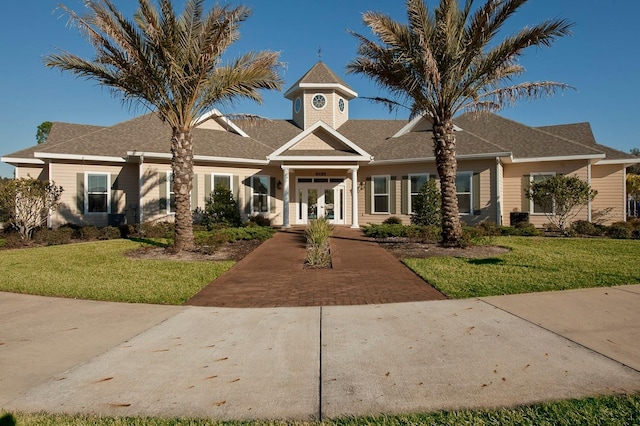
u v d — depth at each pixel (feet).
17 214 45.60
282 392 11.16
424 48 36.27
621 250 37.65
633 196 100.12
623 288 22.62
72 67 36.11
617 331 15.57
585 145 64.85
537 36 35.65
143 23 35.24
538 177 61.16
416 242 45.29
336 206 71.87
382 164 67.31
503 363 12.76
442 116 40.52
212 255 37.19
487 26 36.42
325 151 64.75
